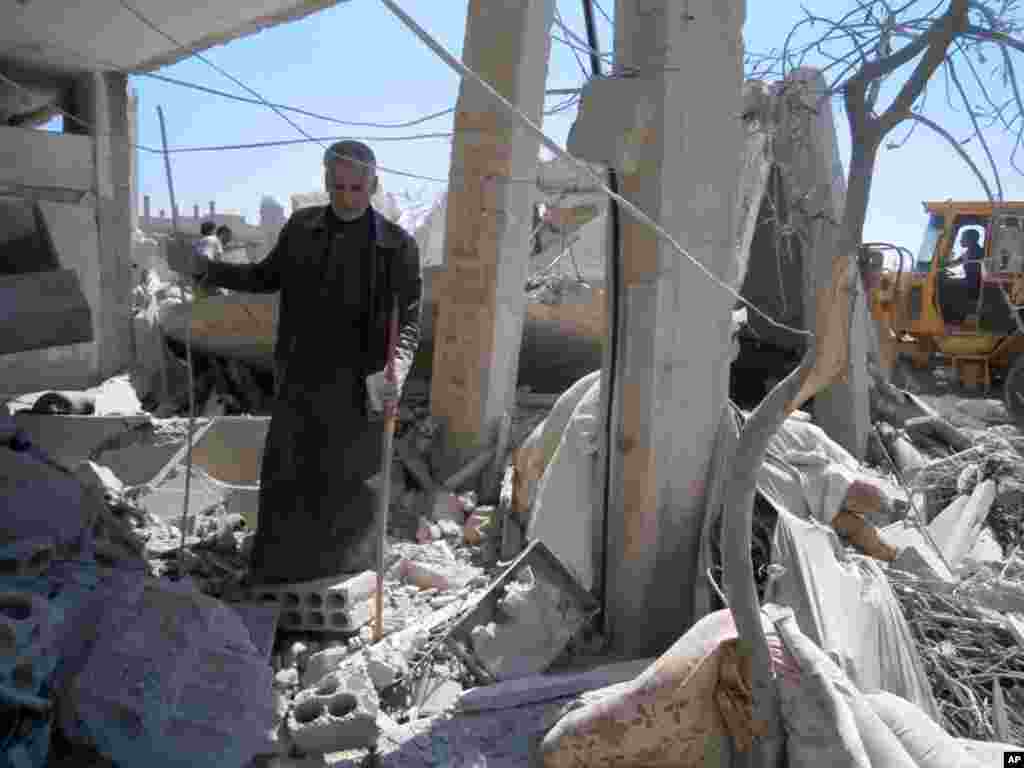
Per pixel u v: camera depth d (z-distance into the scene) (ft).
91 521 10.29
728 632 7.29
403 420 18.98
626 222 10.88
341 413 12.00
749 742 7.00
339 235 11.96
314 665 10.34
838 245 5.99
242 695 8.38
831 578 9.88
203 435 16.66
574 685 9.57
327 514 12.00
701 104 10.64
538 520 12.55
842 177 17.99
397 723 9.47
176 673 8.06
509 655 10.30
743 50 10.85
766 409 6.12
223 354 23.76
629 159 10.51
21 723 6.89
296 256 12.07
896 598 10.70
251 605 11.18
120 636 8.08
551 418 14.97
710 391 11.39
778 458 12.23
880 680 9.06
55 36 22.13
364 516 12.34
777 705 6.51
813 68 9.61
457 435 17.56
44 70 24.93
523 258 17.65
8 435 10.91
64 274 13.50
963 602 10.91
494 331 17.24
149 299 29.86
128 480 16.05
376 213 12.13
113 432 16.58
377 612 11.09
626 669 9.97
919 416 20.85
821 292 6.04
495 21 16.63
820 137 17.46
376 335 12.05
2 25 21.21
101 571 9.16
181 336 23.08
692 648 7.36
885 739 6.46
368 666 9.83
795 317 22.52
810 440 12.73
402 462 17.53
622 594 11.43
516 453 15.98
